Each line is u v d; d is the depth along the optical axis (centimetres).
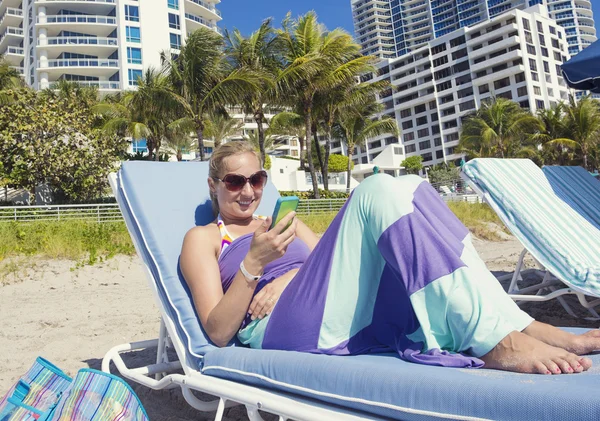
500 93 6631
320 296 165
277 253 171
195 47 1808
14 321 461
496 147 3856
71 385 150
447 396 112
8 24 5747
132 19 5062
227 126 3416
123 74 4941
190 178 263
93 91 2966
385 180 159
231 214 217
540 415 97
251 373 160
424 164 7269
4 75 2683
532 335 138
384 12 13638
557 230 309
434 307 143
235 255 203
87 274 733
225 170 215
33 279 690
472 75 6812
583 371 124
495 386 107
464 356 139
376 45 13175
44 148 1756
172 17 5338
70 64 4884
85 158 1838
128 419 143
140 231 227
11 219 1182
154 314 471
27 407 153
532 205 324
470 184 332
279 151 6825
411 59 7469
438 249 144
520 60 6531
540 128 3869
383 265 162
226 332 182
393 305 165
